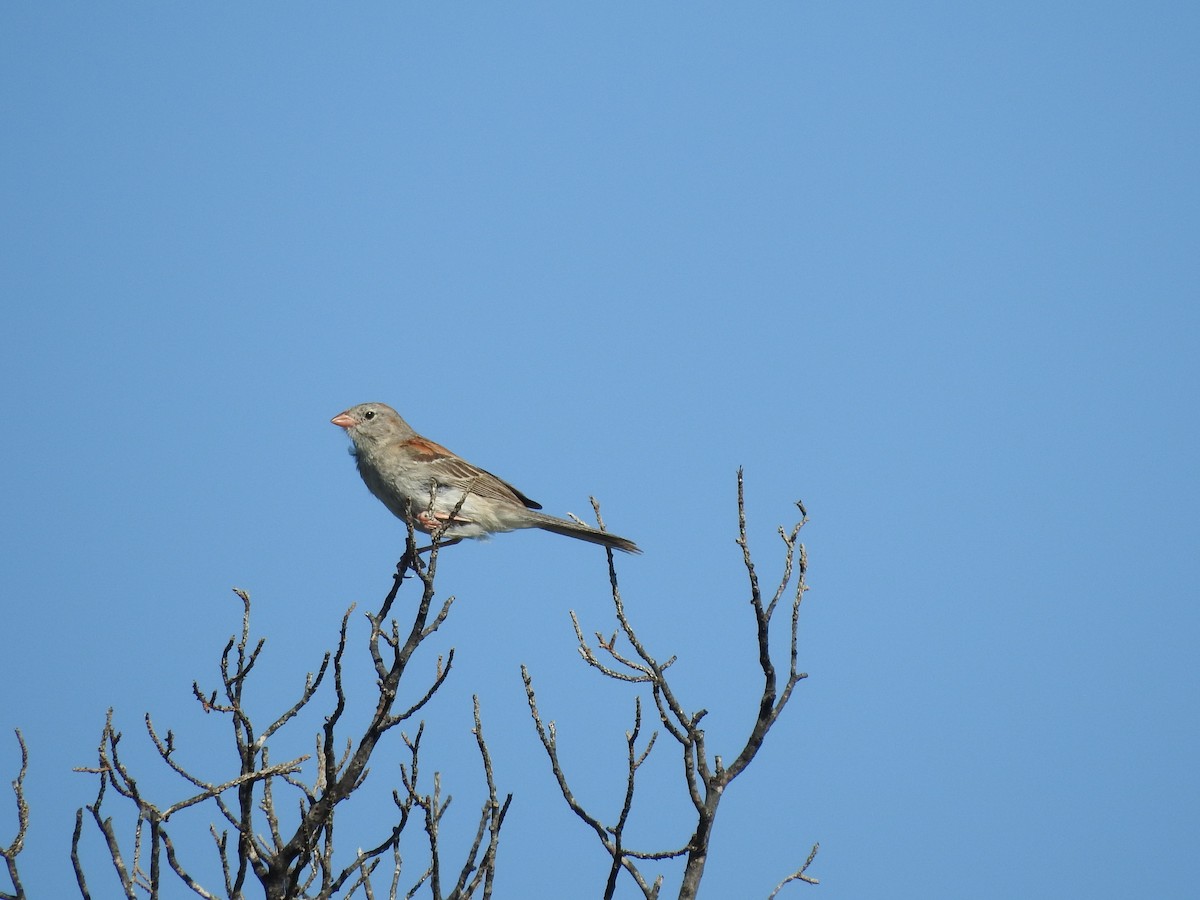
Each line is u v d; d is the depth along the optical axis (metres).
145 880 9.28
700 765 9.45
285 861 9.73
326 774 9.81
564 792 9.38
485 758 9.38
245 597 9.66
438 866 9.07
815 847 9.88
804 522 10.12
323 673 9.86
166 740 9.34
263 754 9.69
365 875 9.59
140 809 9.04
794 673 9.87
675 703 9.58
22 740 8.97
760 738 9.69
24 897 8.68
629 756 9.27
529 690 9.63
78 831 8.94
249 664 9.62
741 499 9.82
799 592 9.97
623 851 9.18
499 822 9.22
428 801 9.21
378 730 10.01
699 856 9.26
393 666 10.29
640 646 9.81
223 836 9.44
